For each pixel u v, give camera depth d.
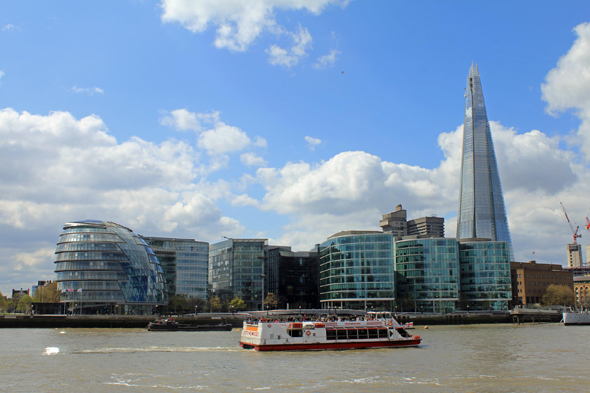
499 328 197.50
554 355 97.31
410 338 109.00
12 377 72.12
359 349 103.12
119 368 79.38
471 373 75.62
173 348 105.75
